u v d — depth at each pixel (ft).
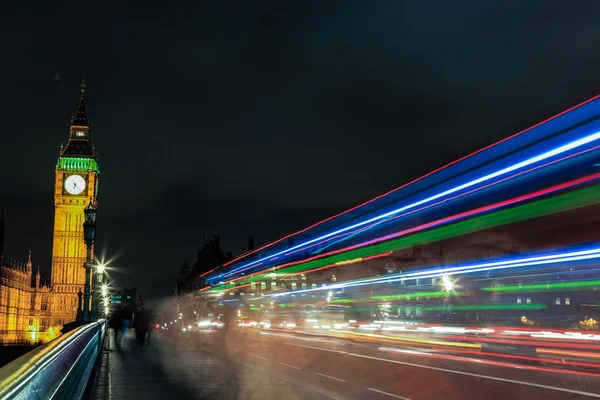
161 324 230.48
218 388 52.37
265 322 169.78
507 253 88.53
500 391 46.21
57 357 20.49
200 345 127.44
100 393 49.24
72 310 650.84
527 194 67.67
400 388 50.57
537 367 62.23
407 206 101.19
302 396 46.93
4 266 591.37
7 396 11.41
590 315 102.89
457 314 137.49
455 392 46.85
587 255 66.18
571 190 61.46
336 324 141.38
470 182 79.51
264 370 68.80
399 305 142.20
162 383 56.49
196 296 207.62
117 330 125.08
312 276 156.15
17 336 634.02
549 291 108.37
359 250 129.90
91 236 92.32
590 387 47.65
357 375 61.21
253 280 179.73
